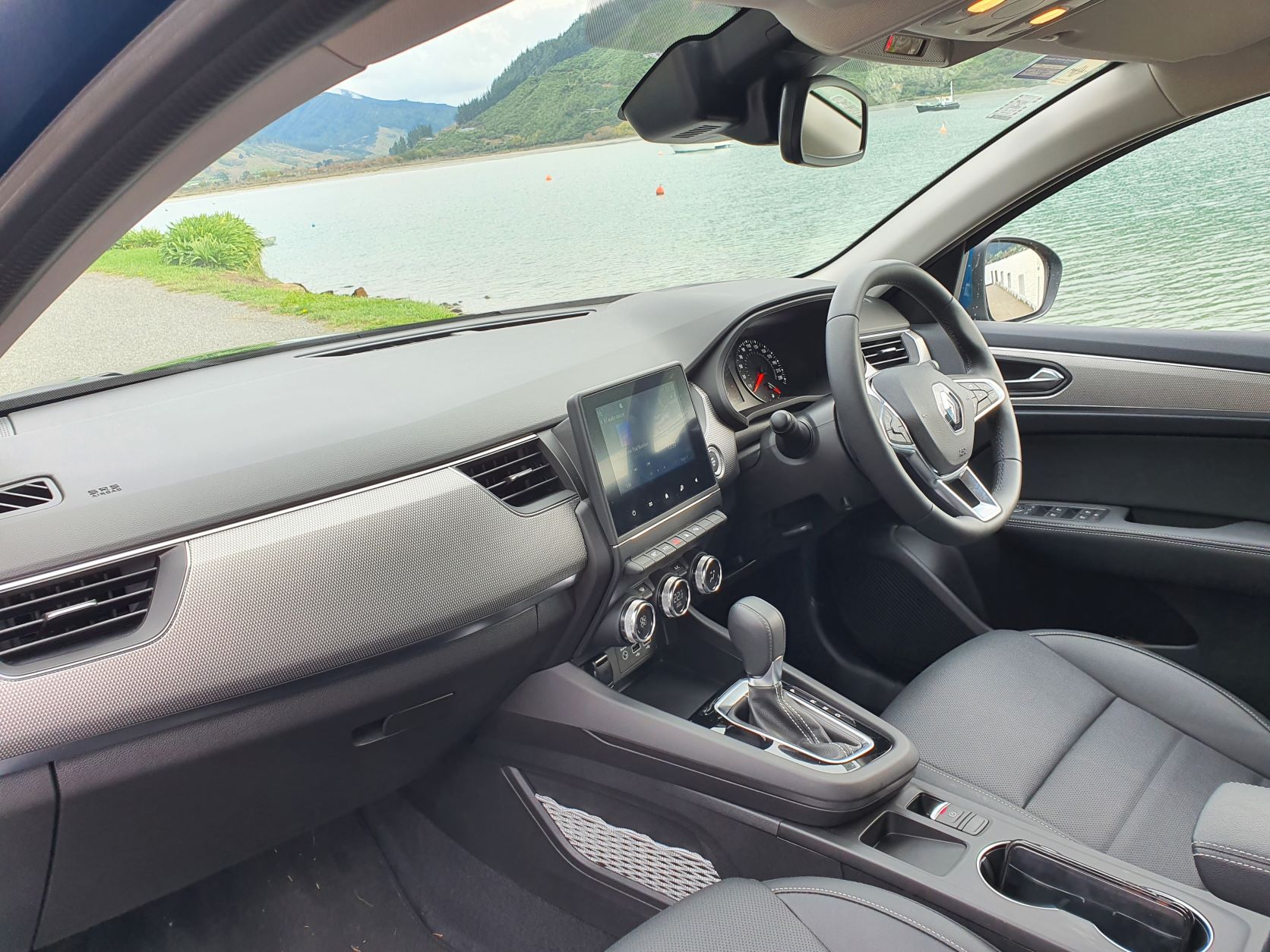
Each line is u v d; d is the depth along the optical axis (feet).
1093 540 7.14
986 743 5.22
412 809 6.70
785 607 7.75
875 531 7.23
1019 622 7.76
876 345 7.16
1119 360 7.37
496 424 5.17
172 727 4.10
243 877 6.33
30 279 2.34
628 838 5.29
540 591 5.02
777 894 3.73
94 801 4.05
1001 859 4.33
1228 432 6.89
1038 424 7.73
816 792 4.43
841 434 5.90
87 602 3.93
